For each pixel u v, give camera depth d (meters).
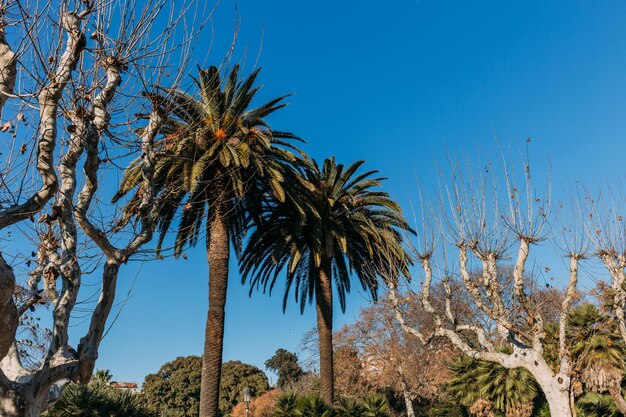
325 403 22.88
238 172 18.97
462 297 28.86
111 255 7.08
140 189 8.05
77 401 19.58
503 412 24.83
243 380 62.50
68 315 6.80
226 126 18.84
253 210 23.41
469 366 25.84
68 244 7.00
